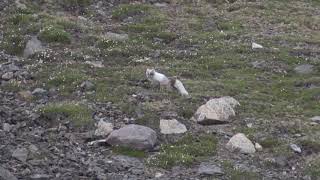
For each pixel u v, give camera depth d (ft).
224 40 130.82
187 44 126.62
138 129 78.79
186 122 85.81
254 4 162.20
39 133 79.77
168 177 69.97
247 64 114.62
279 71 111.65
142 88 97.09
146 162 73.41
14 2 139.74
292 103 96.48
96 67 107.45
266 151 79.00
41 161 70.23
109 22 140.97
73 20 136.98
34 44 116.37
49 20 130.21
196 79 105.91
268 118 88.79
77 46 120.26
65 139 79.00
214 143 79.82
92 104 89.71
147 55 117.91
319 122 87.92
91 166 71.10
